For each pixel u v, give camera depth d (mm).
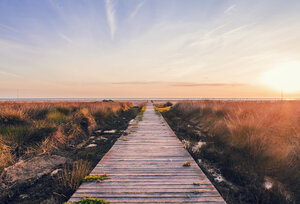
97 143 6492
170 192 2783
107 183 3051
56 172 4027
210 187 2943
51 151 5250
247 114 8914
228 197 3121
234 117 8602
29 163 4363
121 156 4414
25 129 5887
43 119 7586
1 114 6793
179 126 9516
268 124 7602
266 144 4887
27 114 7734
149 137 6445
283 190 3270
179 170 3598
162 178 3242
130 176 3316
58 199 2980
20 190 3297
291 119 8438
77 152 5504
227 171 4047
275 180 3648
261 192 3182
